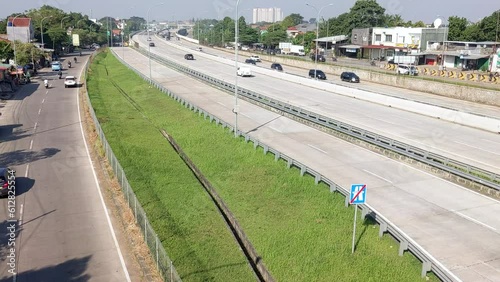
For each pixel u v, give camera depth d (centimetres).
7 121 4078
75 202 2234
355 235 1858
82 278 1573
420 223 1881
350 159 2770
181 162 2925
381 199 2131
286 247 1795
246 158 2864
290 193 2306
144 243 1789
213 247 1802
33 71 7469
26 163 2855
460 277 1480
